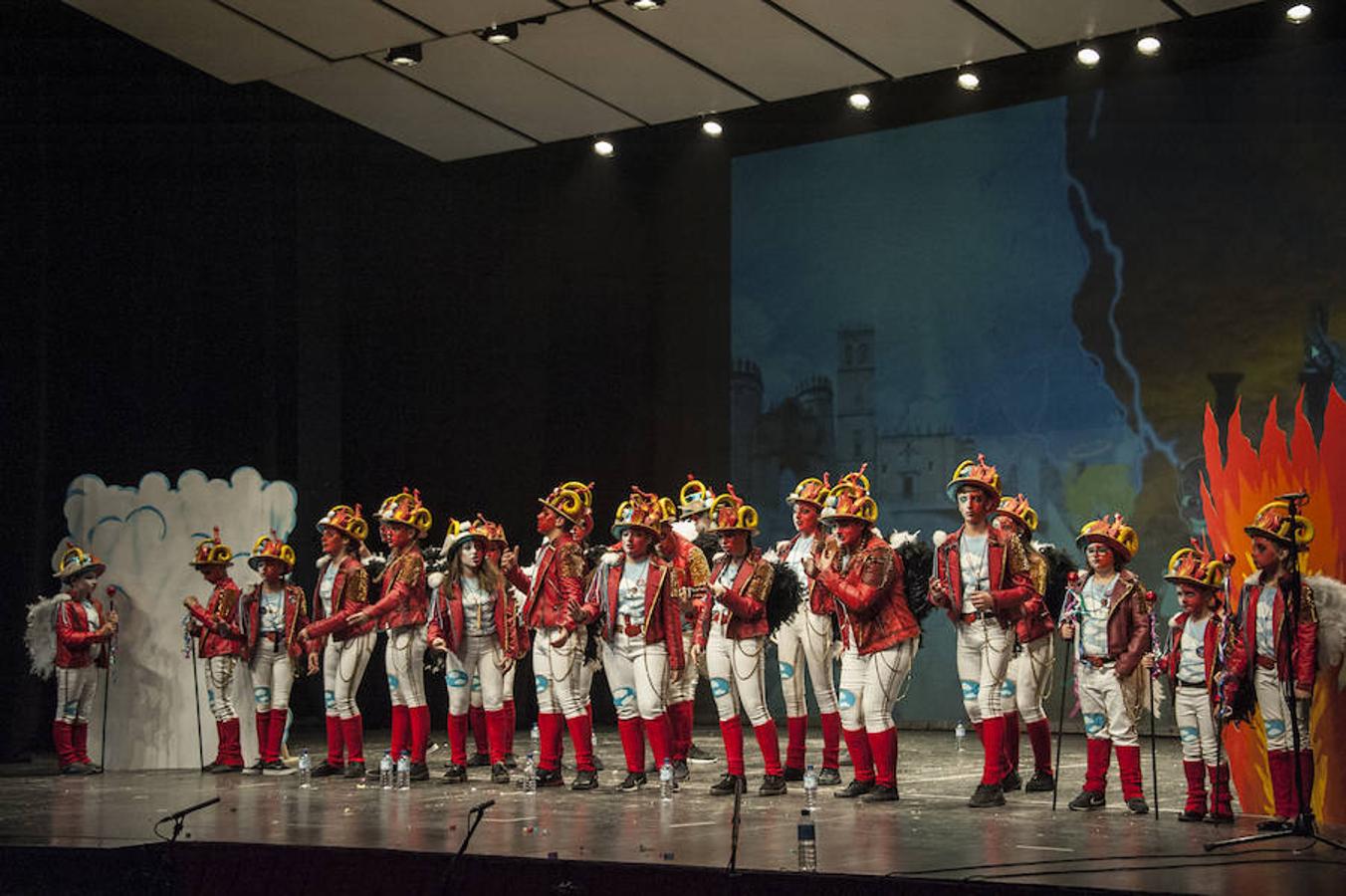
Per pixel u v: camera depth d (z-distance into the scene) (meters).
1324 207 12.27
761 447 14.90
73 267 12.76
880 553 8.32
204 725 11.05
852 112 14.61
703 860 6.28
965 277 14.02
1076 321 13.42
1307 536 7.24
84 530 11.20
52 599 10.94
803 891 5.92
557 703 9.34
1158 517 12.88
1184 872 5.89
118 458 12.70
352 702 10.16
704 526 10.69
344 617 9.90
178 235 12.94
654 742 9.00
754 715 8.78
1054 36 11.38
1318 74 12.37
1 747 11.76
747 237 15.10
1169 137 13.05
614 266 15.53
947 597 8.32
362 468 14.44
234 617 10.65
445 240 14.98
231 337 13.08
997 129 13.93
